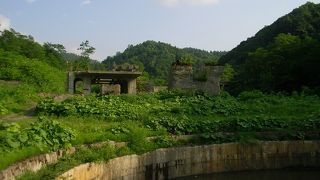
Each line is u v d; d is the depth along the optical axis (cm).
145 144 1772
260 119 2238
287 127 2208
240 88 5419
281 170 2033
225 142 1988
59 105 2205
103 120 2095
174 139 1917
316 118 2316
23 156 1216
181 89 3475
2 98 2561
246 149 2000
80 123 1927
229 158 1964
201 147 1908
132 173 1656
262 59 5419
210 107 2627
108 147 1611
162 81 7075
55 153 1392
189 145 1906
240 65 8625
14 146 1225
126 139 1750
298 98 3338
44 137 1382
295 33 8375
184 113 2447
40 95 3206
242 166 1981
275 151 2039
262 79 5131
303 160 2070
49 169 1277
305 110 2648
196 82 3647
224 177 1911
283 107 2758
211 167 1920
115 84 4662
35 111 2244
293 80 4691
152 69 13562
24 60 4550
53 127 1479
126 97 2812
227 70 6994
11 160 1145
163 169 1788
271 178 1917
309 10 9125
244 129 2145
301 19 8594
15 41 8069
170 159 1814
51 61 8544
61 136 1462
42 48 8656
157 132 1930
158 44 17050
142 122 2077
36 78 4178
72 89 3866
